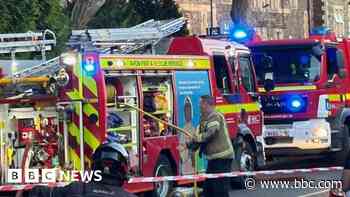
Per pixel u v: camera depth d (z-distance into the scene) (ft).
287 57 66.28
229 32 66.90
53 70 41.09
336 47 67.26
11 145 40.40
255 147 57.21
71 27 77.51
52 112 41.01
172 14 107.34
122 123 43.83
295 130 65.92
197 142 42.55
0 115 40.19
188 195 45.88
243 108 55.83
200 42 52.26
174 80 48.03
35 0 66.74
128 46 53.01
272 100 66.44
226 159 42.65
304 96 65.62
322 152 65.92
